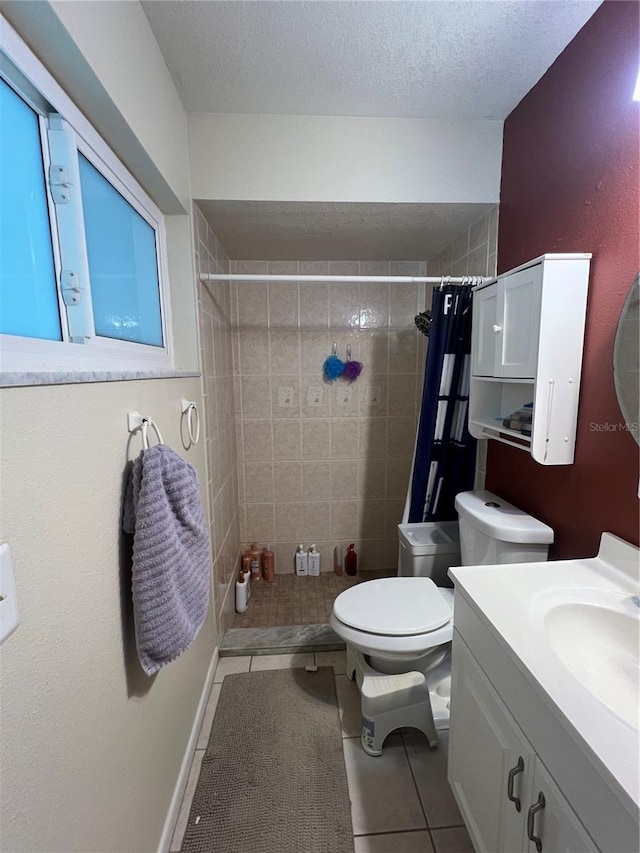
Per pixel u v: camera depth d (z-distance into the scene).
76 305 0.80
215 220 1.64
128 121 0.89
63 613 0.60
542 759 0.66
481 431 1.49
